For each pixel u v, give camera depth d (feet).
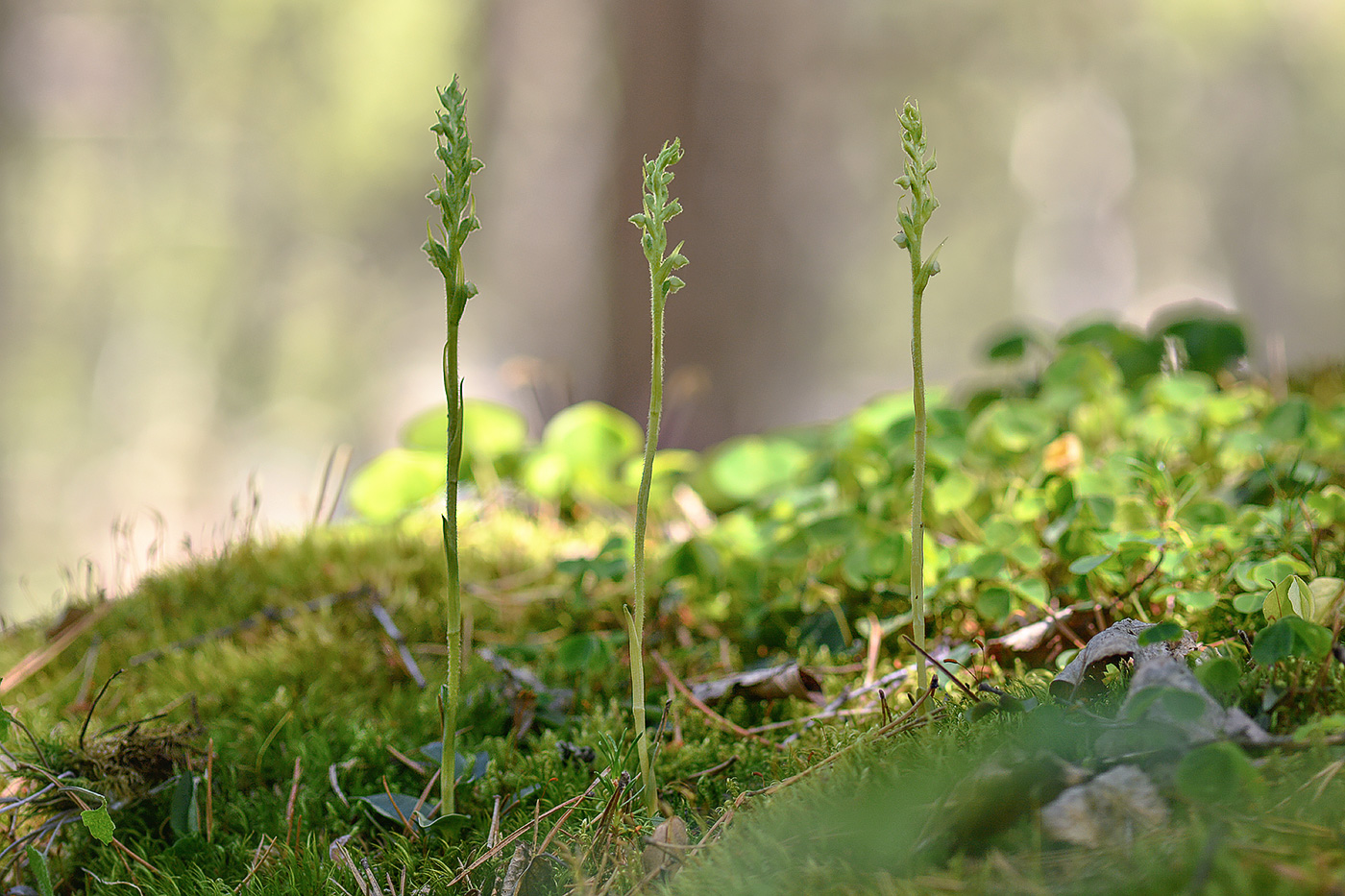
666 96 10.14
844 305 23.49
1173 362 3.60
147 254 20.86
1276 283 26.37
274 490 20.52
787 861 2.82
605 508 4.47
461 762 3.13
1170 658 2.87
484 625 3.47
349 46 19.57
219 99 20.48
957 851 2.80
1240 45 23.34
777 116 10.93
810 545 3.39
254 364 21.44
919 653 2.97
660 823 2.93
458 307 2.89
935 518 3.45
